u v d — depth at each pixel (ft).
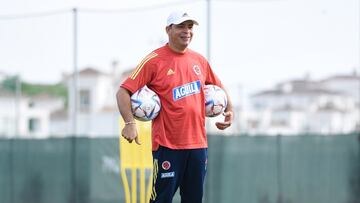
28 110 332.19
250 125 341.21
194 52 66.33
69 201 160.76
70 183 160.66
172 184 64.34
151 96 63.72
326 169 164.66
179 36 63.62
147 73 64.03
